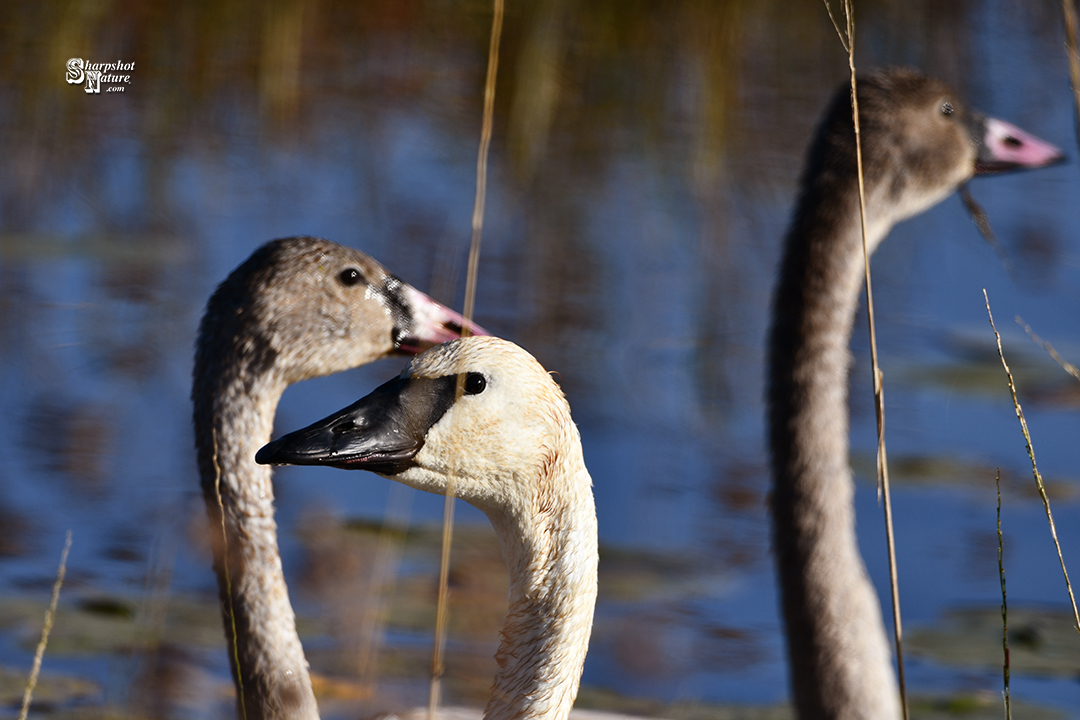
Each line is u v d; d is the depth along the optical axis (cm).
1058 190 1925
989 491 1127
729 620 933
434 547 989
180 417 1191
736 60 2155
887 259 1667
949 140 918
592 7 2180
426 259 1560
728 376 1347
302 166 1838
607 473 1159
